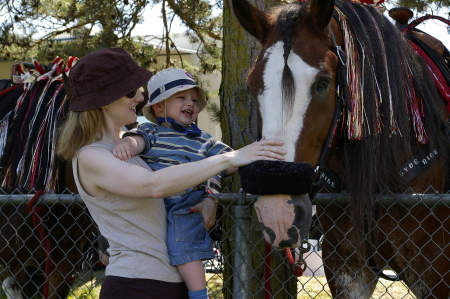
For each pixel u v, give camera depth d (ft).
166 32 24.14
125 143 6.39
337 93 6.91
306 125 6.39
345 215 8.32
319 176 6.84
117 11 23.32
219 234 10.11
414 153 7.84
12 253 9.94
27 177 9.87
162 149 7.06
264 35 7.28
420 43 9.16
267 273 8.13
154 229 6.34
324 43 6.88
